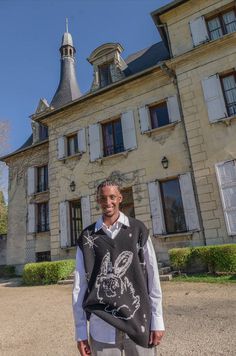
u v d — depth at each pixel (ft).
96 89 46.50
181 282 25.81
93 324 6.07
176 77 37.96
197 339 12.12
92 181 42.80
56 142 48.60
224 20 36.11
